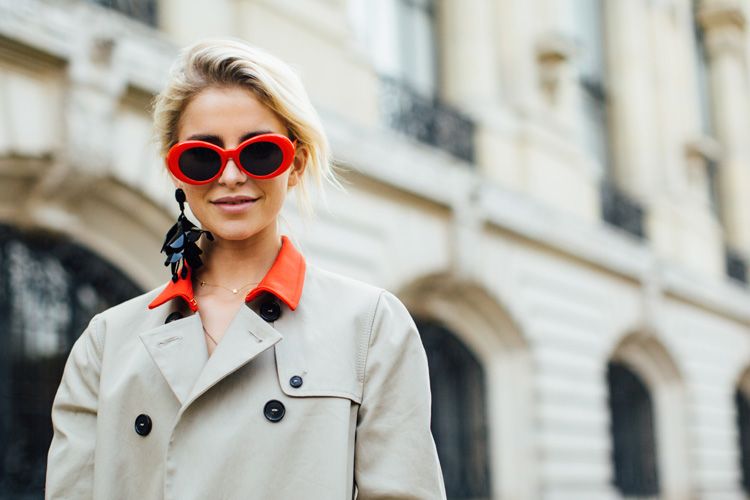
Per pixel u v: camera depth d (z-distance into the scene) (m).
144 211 9.55
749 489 24.84
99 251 9.67
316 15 12.03
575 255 16.81
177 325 2.19
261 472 2.08
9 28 8.08
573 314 16.80
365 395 2.20
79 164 8.69
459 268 13.81
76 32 8.57
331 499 2.08
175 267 2.26
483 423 15.33
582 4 20.03
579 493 16.25
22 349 9.02
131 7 9.91
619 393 19.88
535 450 15.42
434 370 14.84
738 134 25.42
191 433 2.11
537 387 15.55
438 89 15.42
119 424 2.18
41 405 9.13
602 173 19.91
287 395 2.12
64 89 8.59
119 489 2.16
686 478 20.38
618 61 20.75
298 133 2.27
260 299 2.21
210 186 2.18
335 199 11.80
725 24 25.56
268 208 2.20
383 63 14.15
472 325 15.23
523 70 16.52
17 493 8.84
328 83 12.08
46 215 9.09
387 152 12.41
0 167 8.58
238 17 11.00
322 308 2.24
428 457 2.22
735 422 23.27
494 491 15.20
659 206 20.53
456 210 13.75
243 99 2.20
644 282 18.98
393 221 12.80
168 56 9.45
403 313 2.30
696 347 21.20
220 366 2.10
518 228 15.08
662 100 21.64
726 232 25.05
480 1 15.98
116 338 2.29
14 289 8.98
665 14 22.42
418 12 15.13
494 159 15.38
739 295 23.28
